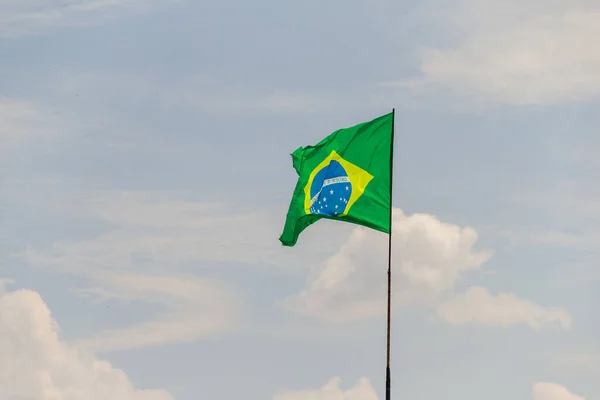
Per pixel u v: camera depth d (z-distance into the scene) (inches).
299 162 6978.4
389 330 6653.5
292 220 6978.4
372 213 6825.8
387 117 6845.5
